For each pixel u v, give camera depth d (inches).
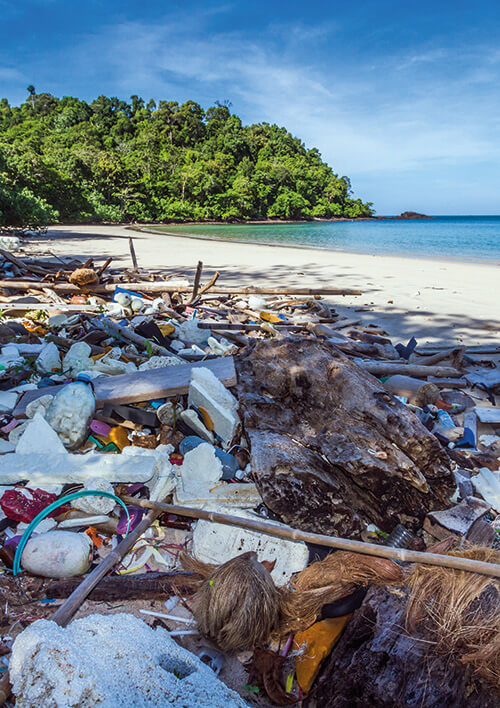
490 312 475.8
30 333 306.0
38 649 83.0
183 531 142.9
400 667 90.6
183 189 4394.7
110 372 236.4
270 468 137.4
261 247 1295.5
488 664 89.9
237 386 187.5
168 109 7057.1
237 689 97.7
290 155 7037.4
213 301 448.5
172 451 177.2
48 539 121.3
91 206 3120.1
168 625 110.3
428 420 218.5
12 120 7342.5
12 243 858.1
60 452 159.6
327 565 115.3
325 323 422.9
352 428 159.5
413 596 102.3
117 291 439.8
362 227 4065.0
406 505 144.9
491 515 154.2
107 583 116.6
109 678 82.4
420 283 658.8
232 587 102.4
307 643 102.6
